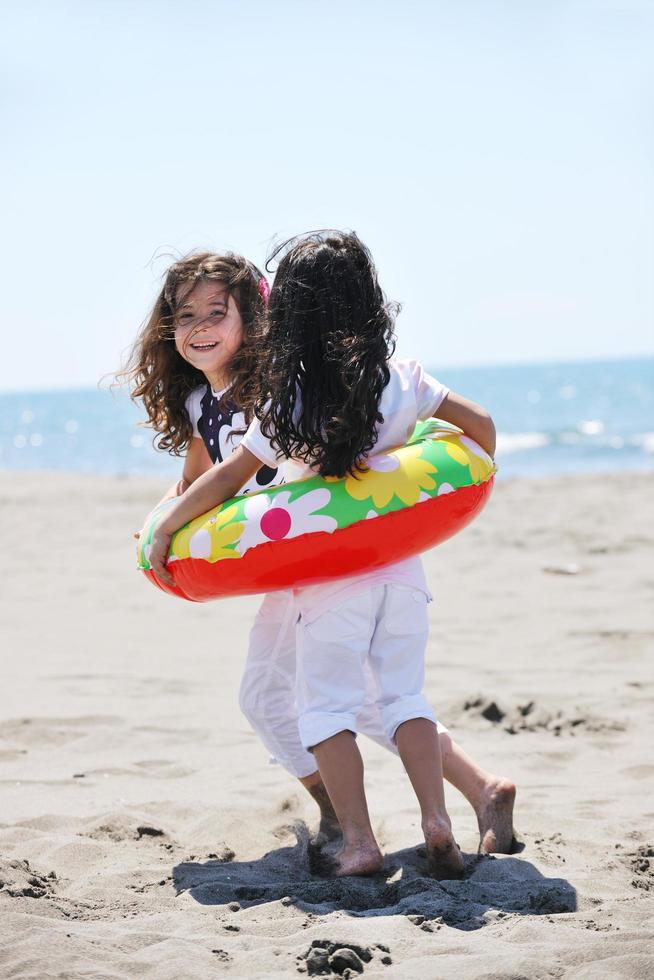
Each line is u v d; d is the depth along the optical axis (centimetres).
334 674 439
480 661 866
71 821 520
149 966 334
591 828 499
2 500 2448
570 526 1686
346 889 409
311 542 424
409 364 460
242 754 643
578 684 784
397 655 445
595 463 3441
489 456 471
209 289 486
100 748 657
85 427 8712
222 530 439
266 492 445
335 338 425
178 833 510
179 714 734
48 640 998
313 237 442
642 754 627
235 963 339
